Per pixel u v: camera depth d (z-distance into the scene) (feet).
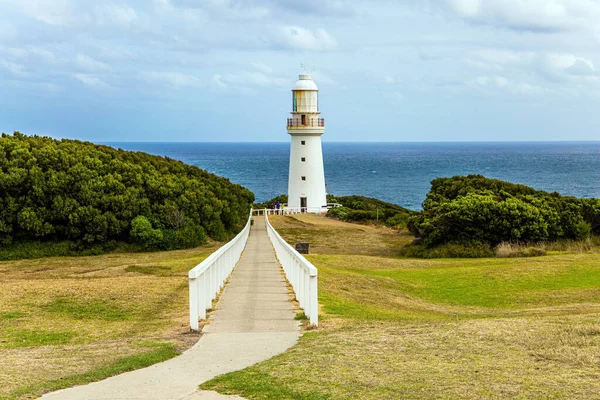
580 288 89.30
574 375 33.40
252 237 168.96
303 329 52.16
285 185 513.86
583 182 465.06
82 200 159.02
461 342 42.45
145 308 66.95
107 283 82.28
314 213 238.68
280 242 98.78
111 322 60.80
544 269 103.50
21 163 159.94
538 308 75.41
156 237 158.30
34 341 52.37
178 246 162.30
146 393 32.76
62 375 36.83
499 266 111.24
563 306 74.74
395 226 213.87
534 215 146.61
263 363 39.04
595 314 57.00
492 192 172.45
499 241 146.92
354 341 44.27
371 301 75.61
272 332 50.98
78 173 162.61
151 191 173.68
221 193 208.03
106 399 31.65
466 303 84.38
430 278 102.94
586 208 158.81
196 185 190.49
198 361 40.73
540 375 33.65
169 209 168.14
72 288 77.46
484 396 30.22
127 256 149.59
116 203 160.97
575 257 117.08
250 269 96.43
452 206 151.12
